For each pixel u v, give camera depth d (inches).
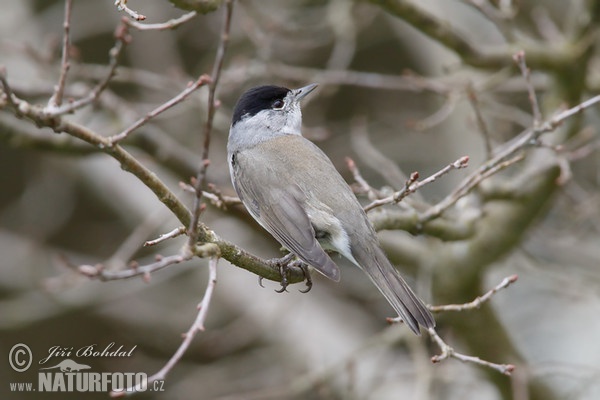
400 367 539.5
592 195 533.3
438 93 447.5
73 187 716.7
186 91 234.1
